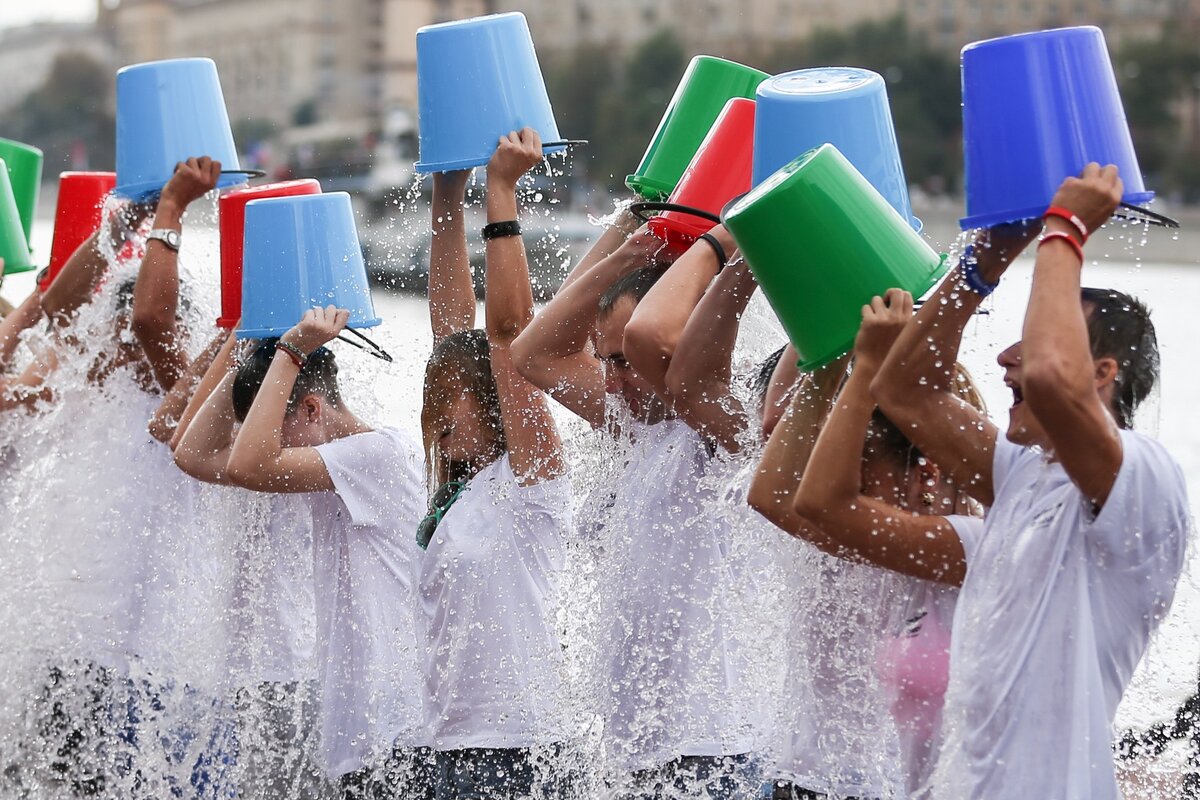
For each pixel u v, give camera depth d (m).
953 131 68.69
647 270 4.73
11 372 6.95
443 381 5.05
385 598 5.29
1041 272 3.38
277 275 5.46
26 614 6.23
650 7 78.00
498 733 4.79
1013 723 3.46
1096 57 3.58
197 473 5.59
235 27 99.38
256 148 84.88
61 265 6.81
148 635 6.02
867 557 3.80
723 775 4.47
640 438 4.73
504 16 5.07
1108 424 3.35
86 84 109.94
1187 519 3.44
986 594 3.59
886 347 3.71
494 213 4.95
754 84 4.95
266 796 5.68
